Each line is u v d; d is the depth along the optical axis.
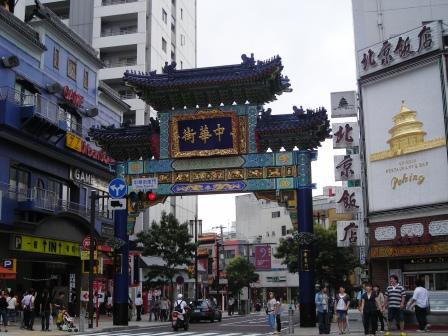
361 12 36.69
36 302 33.66
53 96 38.22
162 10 70.81
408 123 30.17
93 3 67.94
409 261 30.30
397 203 30.19
